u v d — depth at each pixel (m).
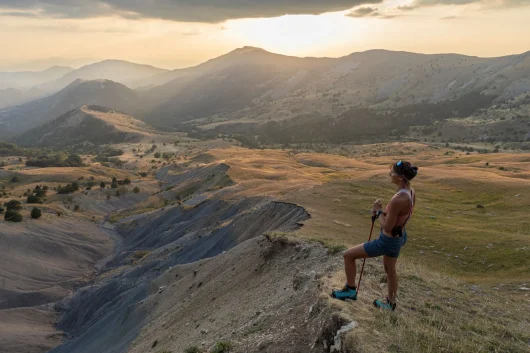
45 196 164.38
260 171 128.12
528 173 82.44
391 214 7.89
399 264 18.20
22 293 91.19
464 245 32.28
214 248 61.97
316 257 20.75
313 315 9.97
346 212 41.47
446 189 63.78
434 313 10.25
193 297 35.34
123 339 44.41
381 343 7.58
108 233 132.62
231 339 12.19
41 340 69.50
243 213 68.38
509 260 27.64
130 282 73.38
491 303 13.42
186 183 160.88
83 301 79.25
